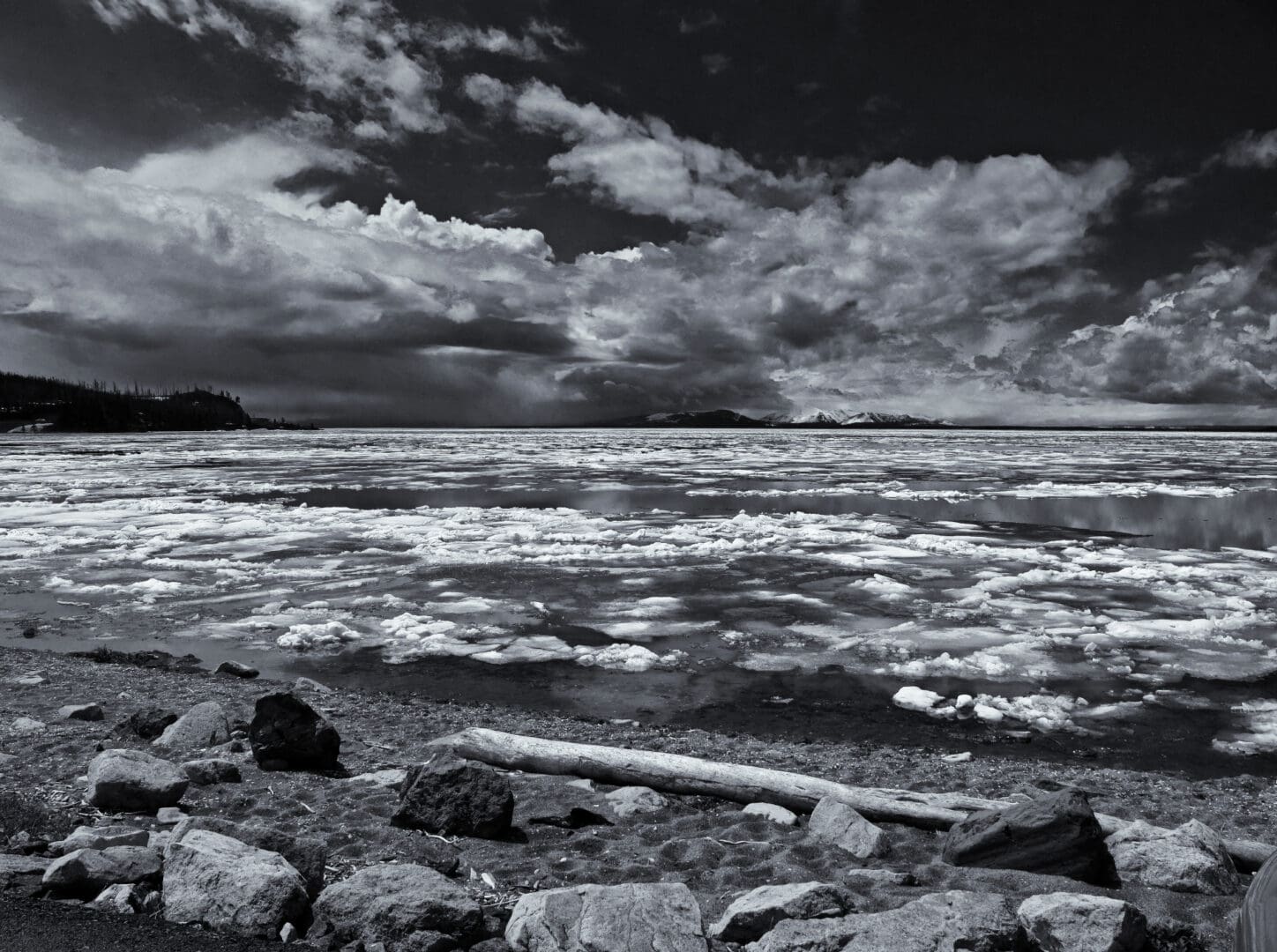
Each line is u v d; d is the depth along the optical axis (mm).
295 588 15375
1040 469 52406
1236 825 5375
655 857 4387
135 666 10180
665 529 23125
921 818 4973
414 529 22922
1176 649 11266
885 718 8695
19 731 6625
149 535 21844
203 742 6277
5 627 12656
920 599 14320
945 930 3176
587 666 10617
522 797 5379
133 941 3250
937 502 31875
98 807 4848
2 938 3232
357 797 5188
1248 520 26219
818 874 4176
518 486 39750
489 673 10344
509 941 3416
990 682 9953
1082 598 14438
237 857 3660
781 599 14391
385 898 3455
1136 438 149750
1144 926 3385
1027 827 4273
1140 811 5598
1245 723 8555
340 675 10227
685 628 12516
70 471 51594
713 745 7219
